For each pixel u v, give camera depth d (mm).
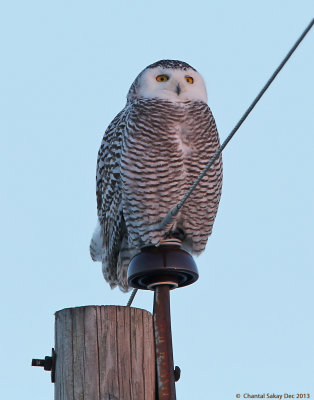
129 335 7375
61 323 7418
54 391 7395
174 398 7504
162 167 10898
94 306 7391
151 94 11078
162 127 10859
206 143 11016
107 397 7141
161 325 7824
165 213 11055
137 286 8797
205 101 11258
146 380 7367
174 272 8547
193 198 11094
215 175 11148
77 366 7230
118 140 11445
